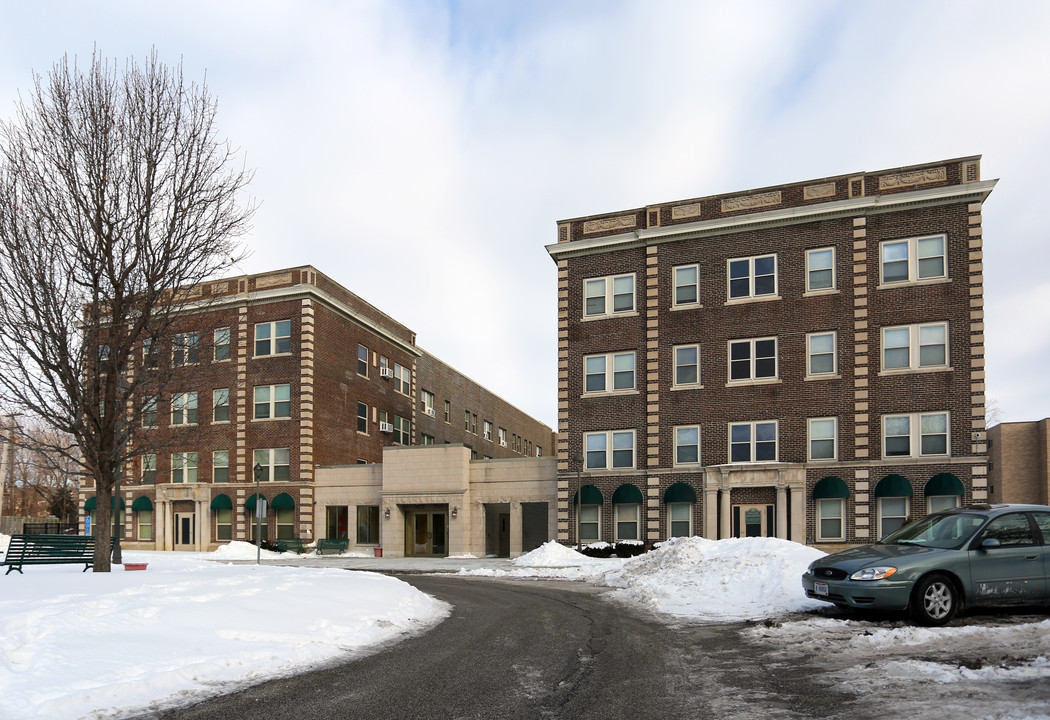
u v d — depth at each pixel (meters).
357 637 10.53
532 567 28.03
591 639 10.89
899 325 29.17
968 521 11.14
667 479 31.80
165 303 18.28
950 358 28.31
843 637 9.84
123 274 16.95
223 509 41.00
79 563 22.41
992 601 10.50
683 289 32.69
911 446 28.50
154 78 17.75
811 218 30.67
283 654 8.97
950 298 28.53
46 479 59.88
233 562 33.03
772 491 30.06
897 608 10.38
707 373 31.80
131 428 17.88
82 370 17.16
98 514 17.80
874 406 29.12
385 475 38.66
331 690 7.61
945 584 10.34
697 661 9.05
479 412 66.56
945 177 29.02
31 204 16.48
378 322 49.00
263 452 40.81
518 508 36.56
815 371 30.20
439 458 37.72
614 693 7.50
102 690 6.93
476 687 7.78
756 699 7.08
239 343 41.59
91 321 17.16
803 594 13.59
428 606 14.91
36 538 19.88
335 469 40.31
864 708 6.50
